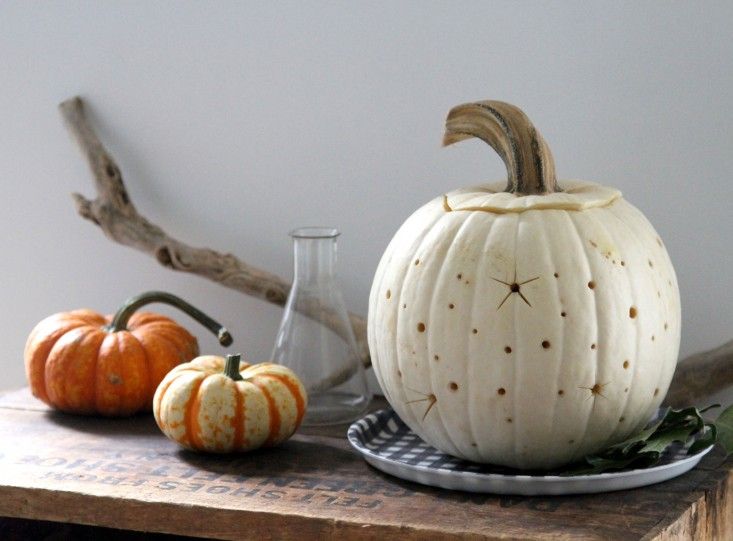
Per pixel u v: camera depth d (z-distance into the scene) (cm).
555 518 91
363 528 91
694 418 103
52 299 160
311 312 124
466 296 96
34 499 102
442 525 90
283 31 143
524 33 131
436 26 135
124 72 152
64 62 154
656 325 98
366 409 128
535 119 132
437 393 99
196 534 97
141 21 150
